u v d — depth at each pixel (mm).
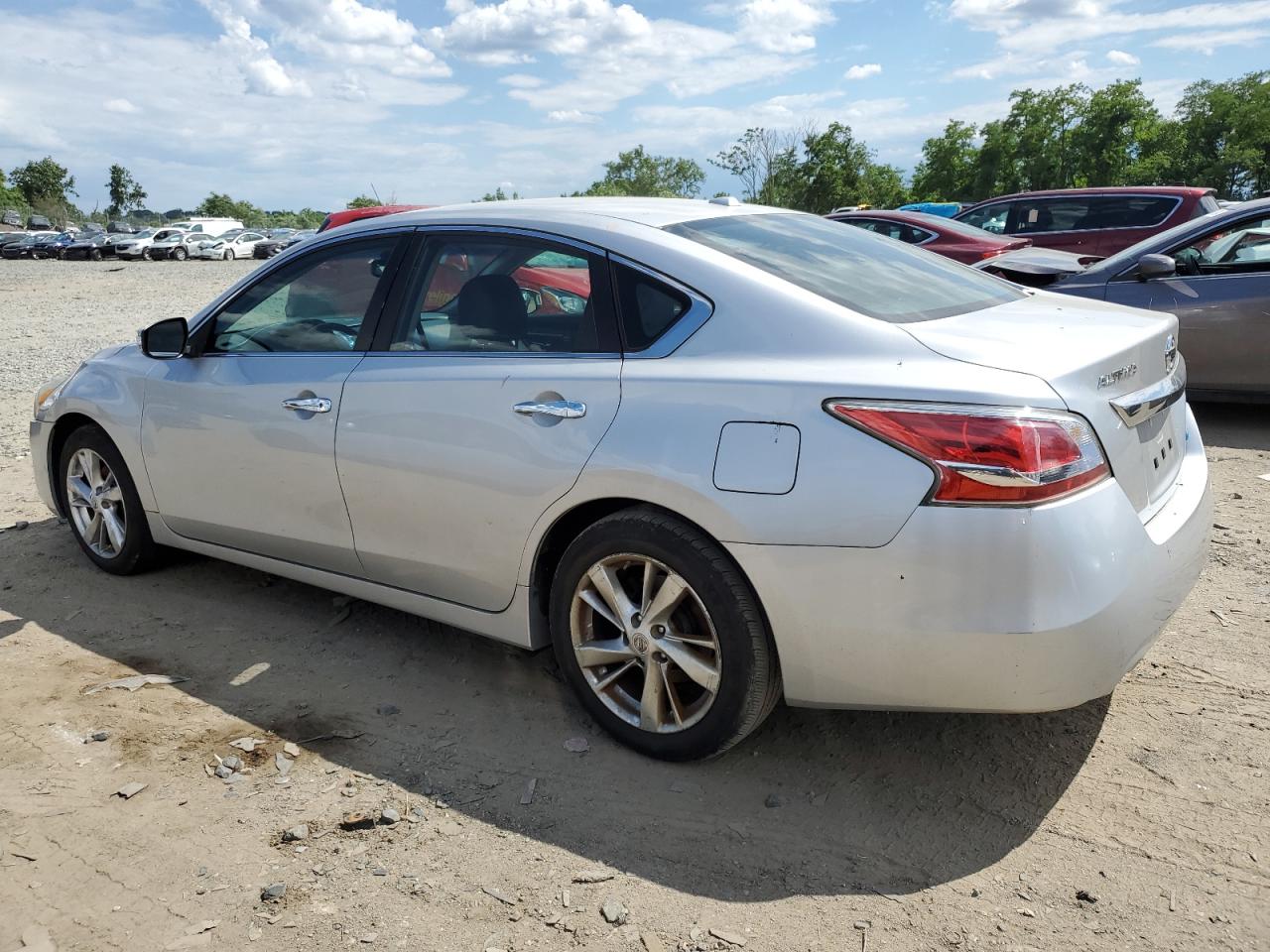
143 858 2543
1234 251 6426
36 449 4664
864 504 2391
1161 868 2406
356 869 2488
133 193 128375
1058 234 12625
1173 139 72688
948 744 2982
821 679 2561
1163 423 2896
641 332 2852
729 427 2572
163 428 4000
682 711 2846
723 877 2439
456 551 3188
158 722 3217
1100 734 2988
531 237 3156
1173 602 2617
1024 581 2295
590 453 2785
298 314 3689
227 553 4023
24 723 3219
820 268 2982
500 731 3139
